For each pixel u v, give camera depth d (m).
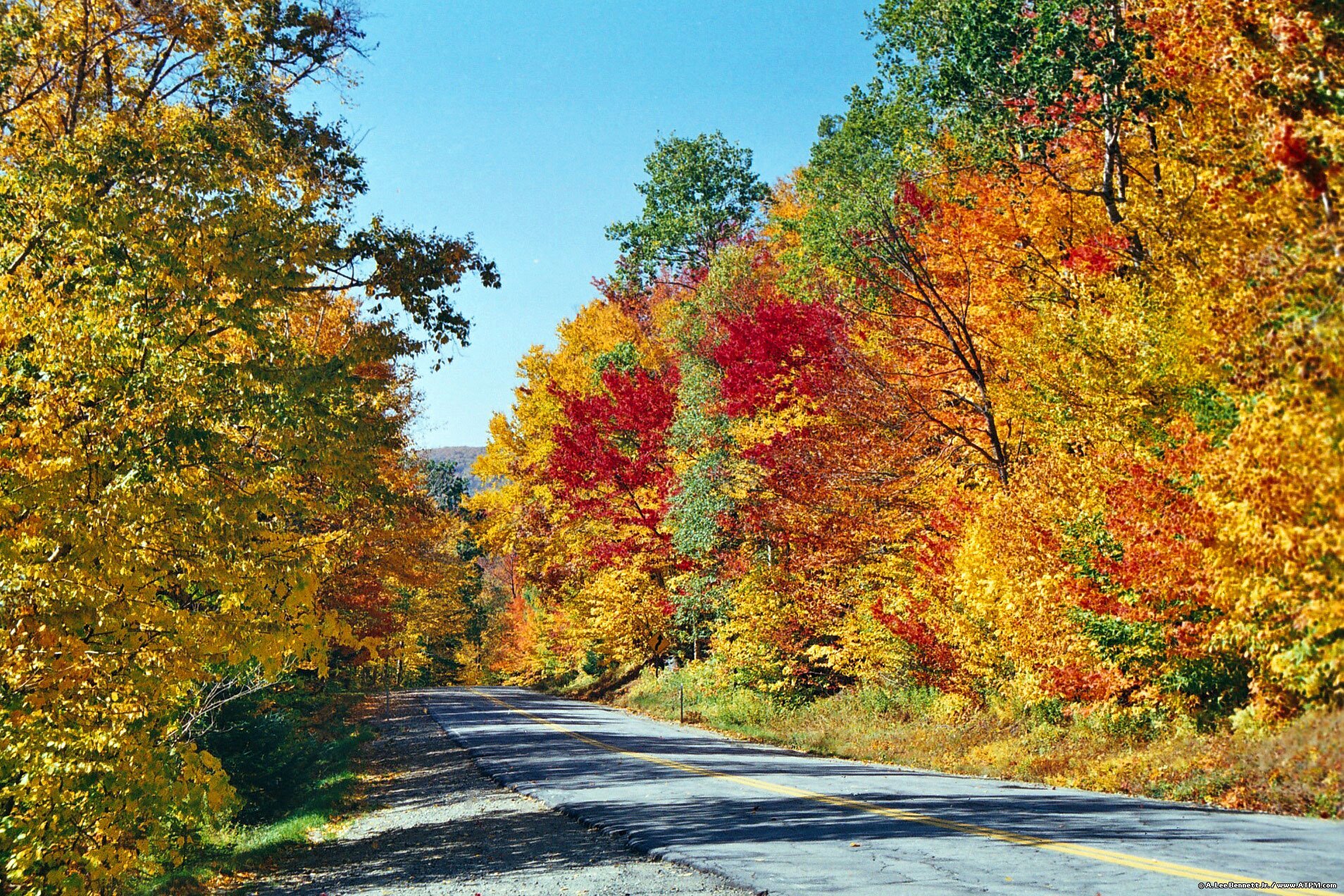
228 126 14.17
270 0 15.41
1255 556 10.05
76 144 10.48
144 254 9.82
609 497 39.44
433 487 111.88
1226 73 10.84
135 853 9.66
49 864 8.87
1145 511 13.45
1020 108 18.09
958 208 21.38
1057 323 16.44
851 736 20.58
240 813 16.08
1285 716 11.35
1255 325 9.63
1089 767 13.34
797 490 24.69
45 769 8.68
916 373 22.67
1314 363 8.80
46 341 9.02
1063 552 14.80
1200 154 13.95
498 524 56.66
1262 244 10.76
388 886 8.78
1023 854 7.37
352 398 12.93
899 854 7.73
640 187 52.06
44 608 8.53
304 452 11.00
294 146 14.92
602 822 10.88
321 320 20.27
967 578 16.11
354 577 26.52
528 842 10.30
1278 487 9.48
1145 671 13.95
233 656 9.92
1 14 12.66
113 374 9.19
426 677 83.88
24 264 9.84
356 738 26.86
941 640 19.11
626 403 39.09
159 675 9.29
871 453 22.97
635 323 52.91
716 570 31.64
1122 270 17.91
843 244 22.05
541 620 61.53
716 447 31.33
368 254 15.65
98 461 8.90
